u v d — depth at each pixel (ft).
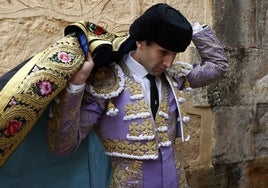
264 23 7.60
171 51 3.73
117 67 4.03
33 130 4.25
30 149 4.33
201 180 7.27
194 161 7.18
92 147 4.67
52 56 3.60
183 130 4.18
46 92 3.54
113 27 6.19
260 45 7.60
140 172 3.98
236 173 7.70
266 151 8.00
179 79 4.34
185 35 3.65
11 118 3.49
